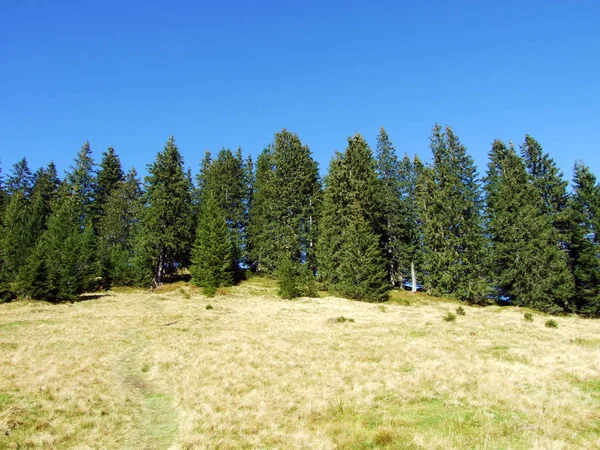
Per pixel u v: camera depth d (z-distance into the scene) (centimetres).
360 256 4200
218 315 2923
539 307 4116
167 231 4869
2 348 1672
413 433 814
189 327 2391
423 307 3875
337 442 790
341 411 987
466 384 1188
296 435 825
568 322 3195
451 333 2209
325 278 4622
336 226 4666
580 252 4241
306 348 1755
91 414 972
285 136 5856
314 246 5134
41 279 3512
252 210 5709
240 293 4294
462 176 4888
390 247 4806
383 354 1630
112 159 6731
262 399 1072
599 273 4041
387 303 3994
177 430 901
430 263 4538
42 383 1156
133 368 1474
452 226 4562
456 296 4316
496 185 4928
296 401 1070
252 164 6631
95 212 6100
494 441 767
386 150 5338
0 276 3547
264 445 802
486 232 4681
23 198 5731
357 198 4694
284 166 5434
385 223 4931
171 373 1372
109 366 1472
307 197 5412
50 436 813
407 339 1989
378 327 2425
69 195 5697
